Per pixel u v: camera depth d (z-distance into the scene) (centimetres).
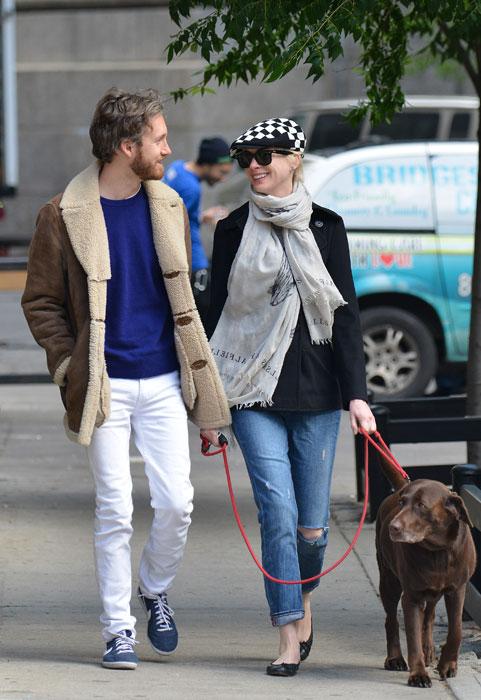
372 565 1261
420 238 2166
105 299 876
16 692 832
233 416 924
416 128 2789
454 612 900
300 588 906
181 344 899
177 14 1201
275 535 900
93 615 1088
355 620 1099
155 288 896
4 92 4016
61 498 1524
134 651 967
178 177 1972
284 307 905
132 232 887
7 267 2153
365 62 1399
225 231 928
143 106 870
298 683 891
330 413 929
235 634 1046
